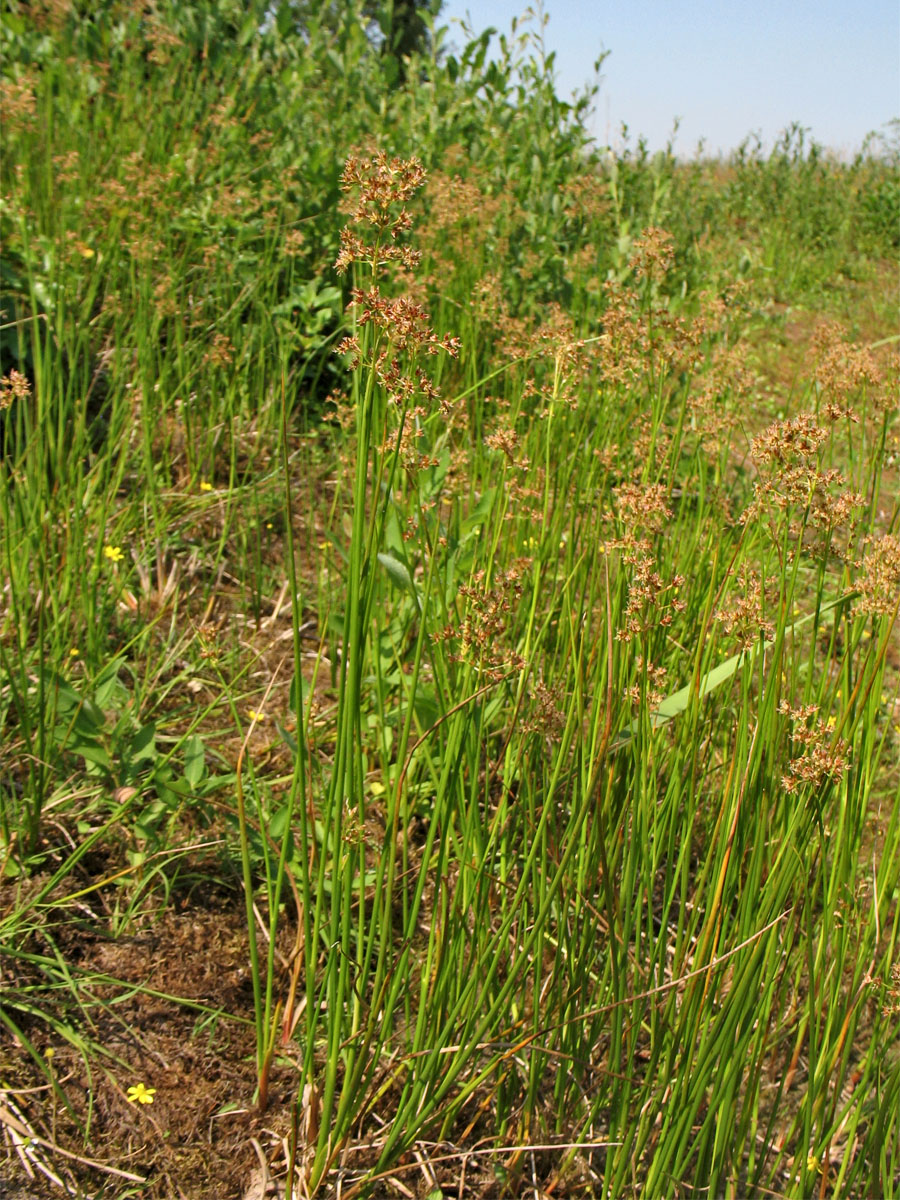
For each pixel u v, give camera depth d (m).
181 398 4.12
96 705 2.58
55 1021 2.09
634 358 2.95
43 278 4.02
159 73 6.03
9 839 2.33
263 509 3.90
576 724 1.94
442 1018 1.92
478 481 3.56
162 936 2.35
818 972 1.95
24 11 5.88
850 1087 2.32
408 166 1.46
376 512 1.54
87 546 3.20
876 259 13.02
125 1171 1.91
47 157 4.50
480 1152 1.92
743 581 2.19
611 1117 1.94
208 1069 2.11
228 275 4.56
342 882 1.77
